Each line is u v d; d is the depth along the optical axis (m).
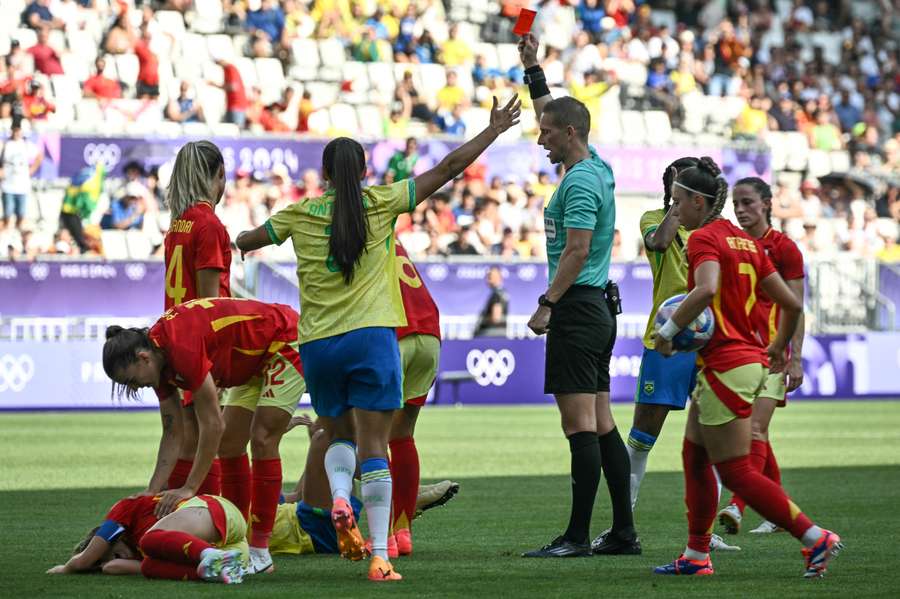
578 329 24.48
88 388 73.31
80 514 31.22
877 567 22.81
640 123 102.38
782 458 48.47
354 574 22.19
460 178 89.06
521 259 82.19
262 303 23.27
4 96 85.25
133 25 93.81
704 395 21.48
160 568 21.12
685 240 26.66
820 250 99.25
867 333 86.19
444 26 105.94
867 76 117.62
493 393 80.25
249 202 82.94
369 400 21.36
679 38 110.56
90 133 81.44
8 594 19.59
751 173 92.62
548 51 102.69
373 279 21.53
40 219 81.44
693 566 22.00
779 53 116.75
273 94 95.81
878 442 55.69
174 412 22.84
